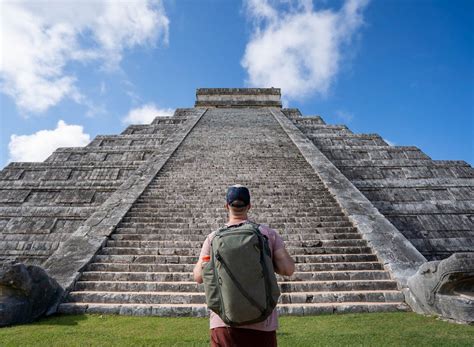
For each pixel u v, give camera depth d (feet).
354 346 15.94
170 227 33.60
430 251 39.45
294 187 42.16
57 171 52.54
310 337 17.40
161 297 24.25
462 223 43.32
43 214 43.93
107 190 48.06
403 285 24.90
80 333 18.54
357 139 64.59
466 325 19.34
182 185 42.57
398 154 57.93
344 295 24.36
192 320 21.44
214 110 90.74
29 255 38.78
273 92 109.40
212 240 9.81
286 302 23.93
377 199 47.52
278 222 34.47
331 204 38.24
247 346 9.07
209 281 9.29
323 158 50.52
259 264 9.16
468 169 53.06
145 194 40.40
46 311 22.33
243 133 64.39
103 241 30.73
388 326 19.44
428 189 49.01
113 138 62.54
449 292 21.21
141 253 29.78
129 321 21.12
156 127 70.13
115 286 25.54
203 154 52.95
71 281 25.40
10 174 51.90
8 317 20.16
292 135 61.93
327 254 29.63
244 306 8.77
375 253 29.25
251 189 41.32
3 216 43.73
